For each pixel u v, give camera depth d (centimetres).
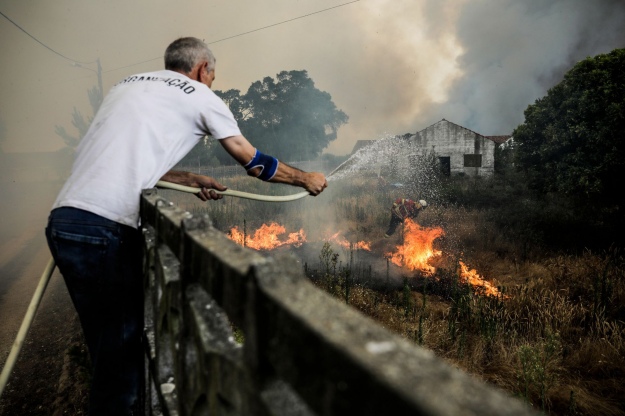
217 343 79
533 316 539
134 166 180
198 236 85
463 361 439
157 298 144
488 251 833
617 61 830
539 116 958
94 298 183
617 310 542
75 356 313
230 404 67
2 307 565
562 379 408
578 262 705
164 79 198
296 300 46
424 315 552
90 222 174
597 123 838
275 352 48
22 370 398
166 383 132
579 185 873
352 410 34
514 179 1605
